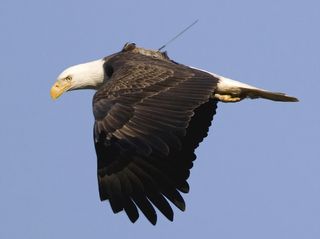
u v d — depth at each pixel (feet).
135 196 48.26
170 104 43.39
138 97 43.57
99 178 48.47
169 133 42.24
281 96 48.85
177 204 48.26
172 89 44.34
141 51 50.70
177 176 48.57
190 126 49.73
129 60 48.29
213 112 50.03
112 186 48.37
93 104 43.34
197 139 49.62
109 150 48.39
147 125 42.47
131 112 42.86
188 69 46.52
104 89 44.16
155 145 41.83
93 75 52.70
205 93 44.42
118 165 48.42
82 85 53.11
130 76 45.14
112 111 42.88
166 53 50.67
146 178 48.37
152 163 48.49
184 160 48.91
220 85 48.91
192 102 43.75
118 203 48.21
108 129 42.37
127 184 48.32
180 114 43.01
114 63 49.73
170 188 48.42
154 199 48.26
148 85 44.45
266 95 48.98
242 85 48.91
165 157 48.60
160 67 46.14
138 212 48.16
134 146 41.81
